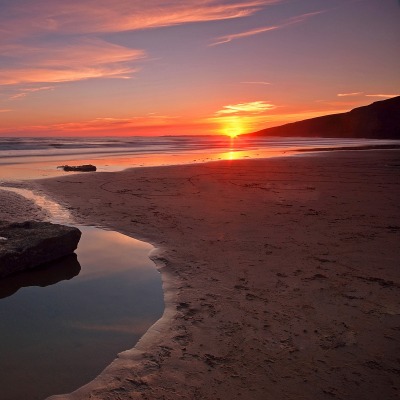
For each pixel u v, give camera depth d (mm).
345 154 27031
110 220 7598
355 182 12961
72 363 2955
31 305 4023
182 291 4270
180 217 7793
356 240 6039
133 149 38344
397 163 19594
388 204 9094
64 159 23656
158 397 2535
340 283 4379
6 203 8883
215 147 44125
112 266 5195
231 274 4719
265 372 2801
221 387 2635
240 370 2828
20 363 2945
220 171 16406
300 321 3547
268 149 37750
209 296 4125
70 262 5375
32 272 5027
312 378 2725
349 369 2826
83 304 4043
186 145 51625
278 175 14938
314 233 6477
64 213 8180
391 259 5156
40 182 12641
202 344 3195
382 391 2582
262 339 3254
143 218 7723
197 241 6125
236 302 3961
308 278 4539
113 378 2746
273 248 5691
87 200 9648
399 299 3965
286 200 9672
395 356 2988
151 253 5609
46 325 3574
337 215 7879
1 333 3414
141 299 4156
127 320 3676
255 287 4320
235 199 9836
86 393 2582
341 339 3234
